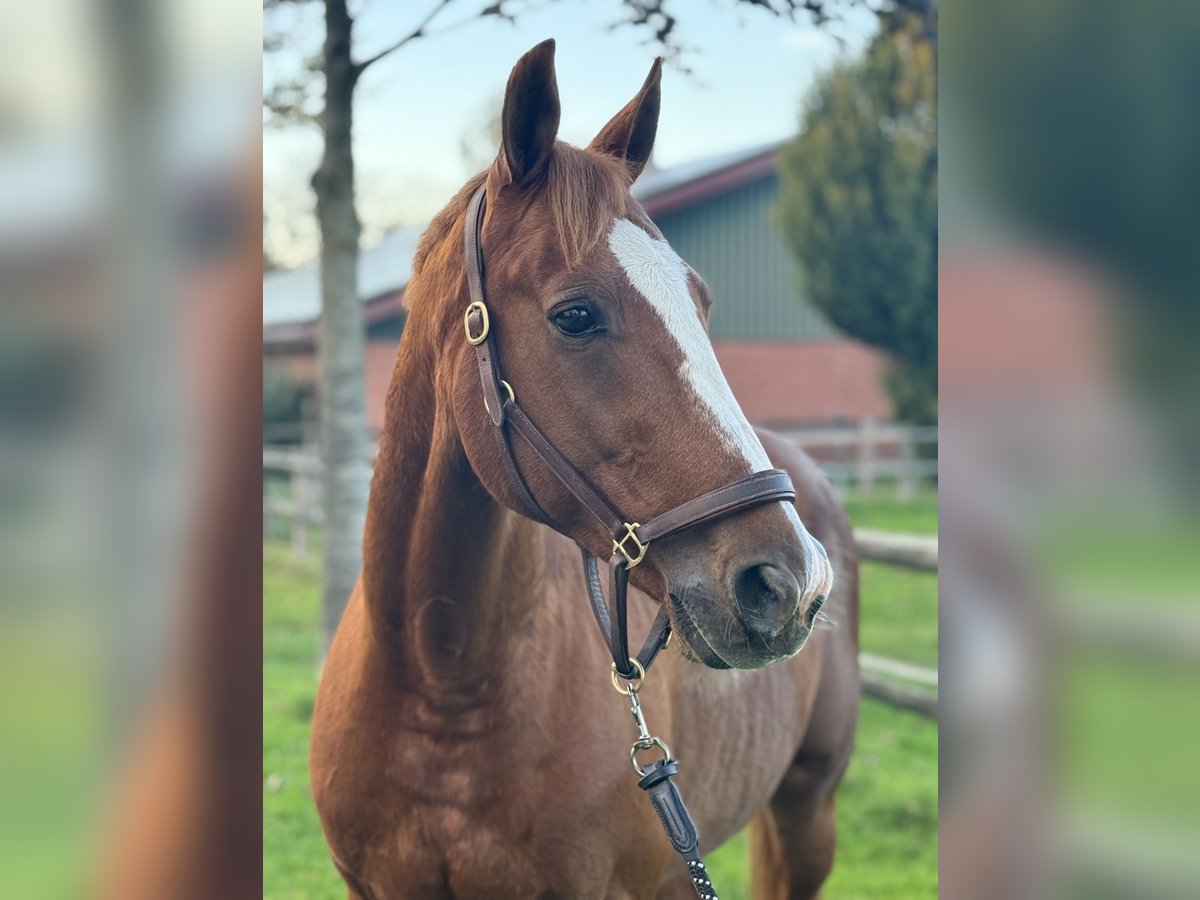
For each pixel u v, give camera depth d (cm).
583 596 192
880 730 545
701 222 1614
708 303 159
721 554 142
